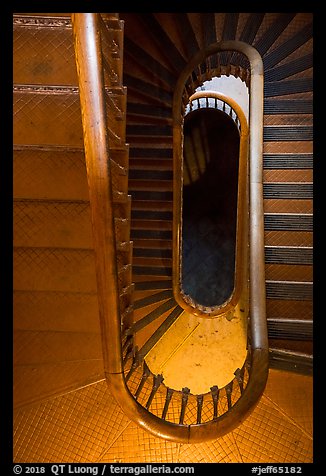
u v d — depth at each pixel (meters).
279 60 3.95
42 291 2.71
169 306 4.57
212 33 4.28
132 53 4.34
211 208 6.54
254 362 2.60
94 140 1.85
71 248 2.65
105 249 1.98
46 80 2.54
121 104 2.37
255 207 3.17
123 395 2.27
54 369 2.85
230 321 4.86
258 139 3.42
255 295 2.86
